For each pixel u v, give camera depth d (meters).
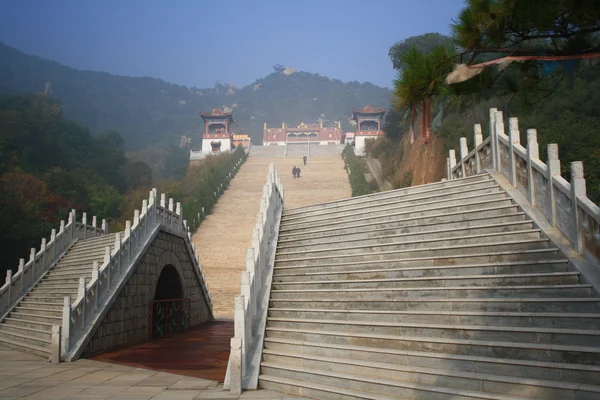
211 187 45.72
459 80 4.96
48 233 31.47
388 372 7.58
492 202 11.45
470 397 6.50
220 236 35.00
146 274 17.62
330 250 12.46
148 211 18.36
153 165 107.81
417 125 34.50
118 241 15.90
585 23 4.66
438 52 5.14
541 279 8.30
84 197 44.75
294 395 8.08
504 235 9.94
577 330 6.75
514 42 5.15
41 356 13.38
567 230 9.03
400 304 9.12
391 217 12.90
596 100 21.88
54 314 16.02
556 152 9.81
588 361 6.37
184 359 12.74
